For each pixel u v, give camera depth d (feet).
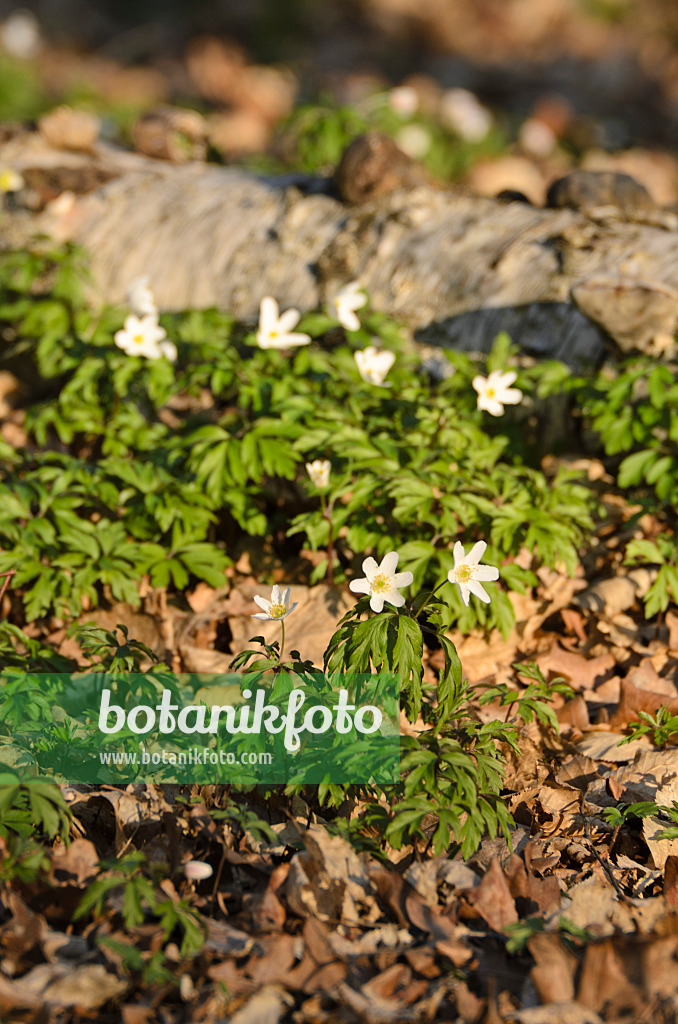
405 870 4.46
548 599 5.08
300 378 5.27
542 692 4.64
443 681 4.47
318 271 5.65
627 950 4.24
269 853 4.48
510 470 5.09
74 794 4.55
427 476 4.96
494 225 5.58
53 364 5.48
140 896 4.31
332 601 4.98
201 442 5.09
